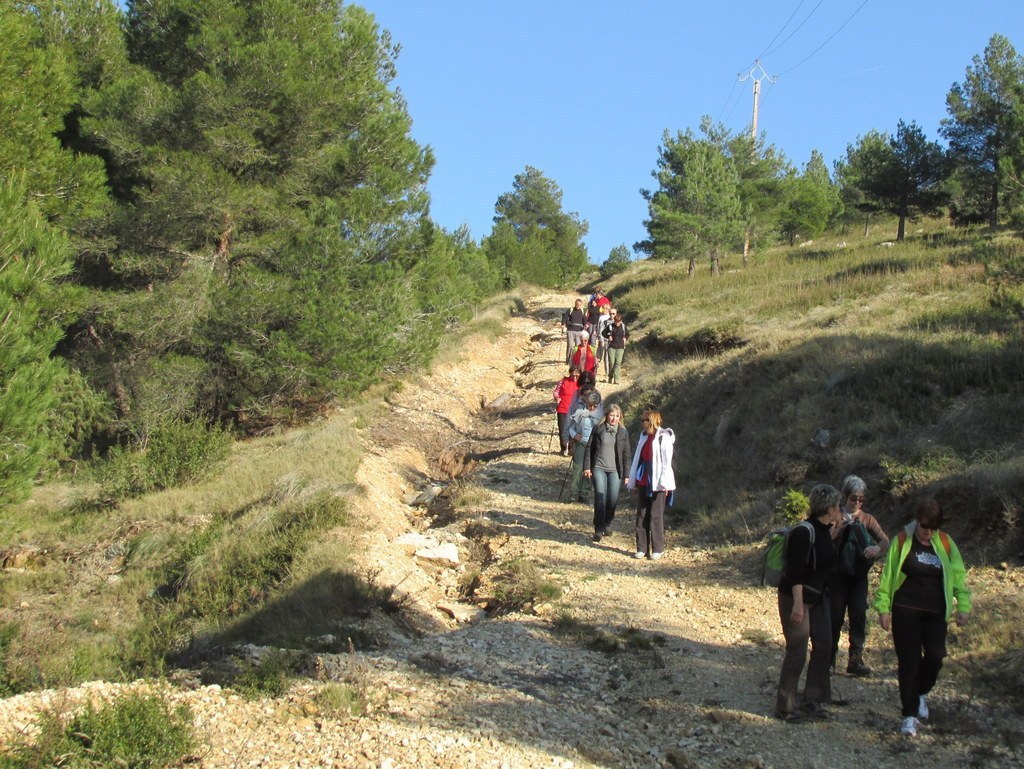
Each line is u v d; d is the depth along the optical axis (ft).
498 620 27.22
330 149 64.39
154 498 44.98
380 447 51.26
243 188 59.62
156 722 16.97
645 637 25.05
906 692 18.26
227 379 60.90
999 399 34.86
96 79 64.39
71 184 50.03
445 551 34.04
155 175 55.93
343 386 57.82
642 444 33.27
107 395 60.64
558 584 29.99
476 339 90.27
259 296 56.08
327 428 52.42
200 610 29.68
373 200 61.67
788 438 38.78
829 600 20.61
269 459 47.80
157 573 35.88
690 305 88.74
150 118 58.08
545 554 33.65
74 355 62.28
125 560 38.17
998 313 48.03
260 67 58.65
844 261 93.76
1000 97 108.58
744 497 36.88
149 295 58.23
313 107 60.90
